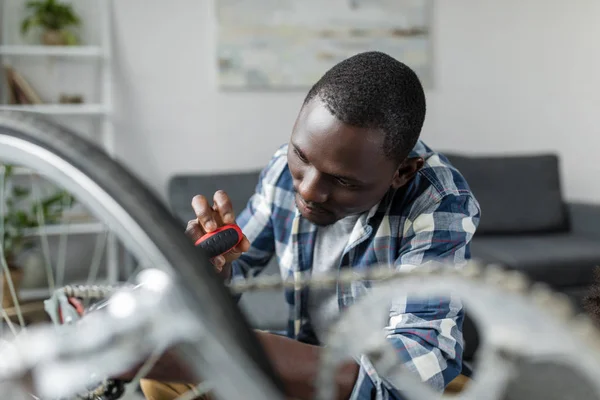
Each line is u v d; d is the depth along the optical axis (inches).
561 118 157.2
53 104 133.2
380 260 36.3
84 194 10.0
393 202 36.0
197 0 137.9
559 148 157.9
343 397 24.7
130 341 9.3
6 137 10.6
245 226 44.1
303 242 39.4
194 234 32.6
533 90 155.3
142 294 9.5
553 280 111.4
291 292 40.1
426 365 27.0
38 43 131.6
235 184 125.7
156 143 138.6
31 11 131.3
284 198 42.0
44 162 10.4
